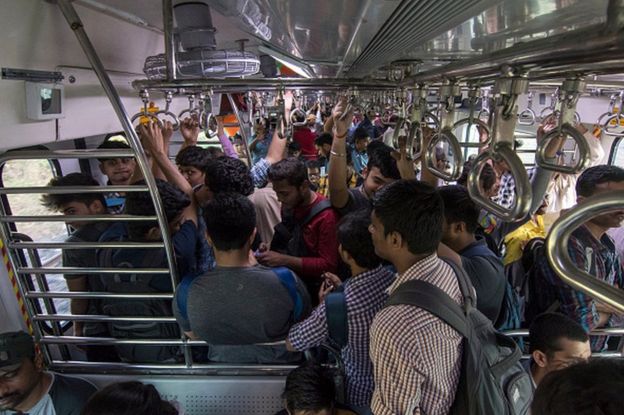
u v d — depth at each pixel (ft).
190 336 5.75
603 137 10.87
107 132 7.93
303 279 7.21
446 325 3.51
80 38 4.57
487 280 4.93
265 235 8.89
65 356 7.08
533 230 6.90
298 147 15.78
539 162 2.89
